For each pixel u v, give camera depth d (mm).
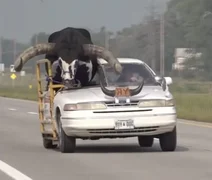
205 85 140125
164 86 30969
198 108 66562
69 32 30750
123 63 32062
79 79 31047
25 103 92312
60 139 30641
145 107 29500
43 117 33375
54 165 26750
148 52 186750
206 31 185250
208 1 186375
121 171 24891
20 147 34281
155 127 29625
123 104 29422
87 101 29406
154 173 24359
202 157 29016
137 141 36875
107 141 37094
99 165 26562
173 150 31203
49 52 31203
